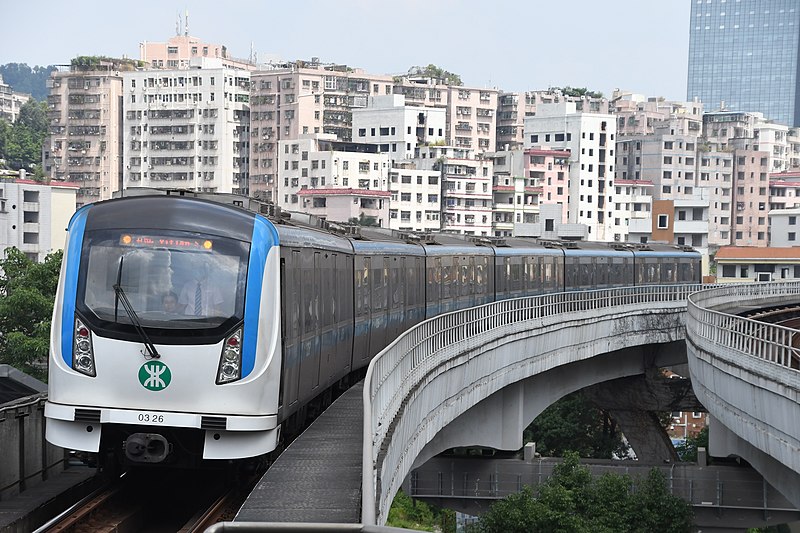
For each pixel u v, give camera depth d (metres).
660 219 185.88
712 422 65.69
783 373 36.56
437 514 103.38
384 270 44.72
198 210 24.25
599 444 105.94
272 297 24.27
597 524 59.12
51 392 23.78
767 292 87.56
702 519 64.69
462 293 60.72
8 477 25.89
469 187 185.88
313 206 174.12
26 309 69.94
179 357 23.34
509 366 58.78
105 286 23.66
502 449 64.94
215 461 24.66
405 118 198.38
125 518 23.62
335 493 21.72
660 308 78.44
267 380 23.91
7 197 129.75
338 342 35.19
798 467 35.50
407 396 35.97
